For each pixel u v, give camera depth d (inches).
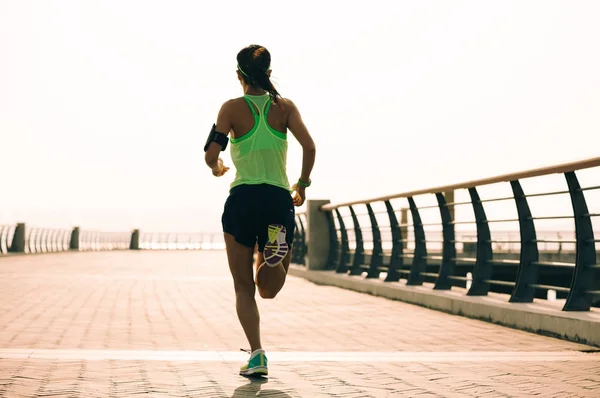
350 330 257.6
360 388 149.5
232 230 159.9
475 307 293.9
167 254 1316.4
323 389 147.9
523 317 257.3
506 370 172.9
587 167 227.9
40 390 141.6
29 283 462.6
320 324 275.7
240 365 175.8
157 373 162.7
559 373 168.7
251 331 159.6
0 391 139.7
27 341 214.2
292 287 491.8
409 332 252.4
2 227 975.0
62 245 1384.1
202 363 177.8
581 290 246.5
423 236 395.9
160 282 497.0
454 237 359.9
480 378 161.9
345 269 526.9
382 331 255.0
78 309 311.4
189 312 308.7
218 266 775.7
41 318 274.8
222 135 159.5
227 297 383.9
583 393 145.6
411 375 165.3
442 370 172.2
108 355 187.5
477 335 244.7
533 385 153.9
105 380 153.3
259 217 158.2
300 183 166.6
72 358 181.2
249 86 165.8
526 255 282.5
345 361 185.2
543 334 244.8
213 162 160.4
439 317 301.9
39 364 171.5
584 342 222.1
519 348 214.4
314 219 575.8
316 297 405.4
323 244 576.4
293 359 188.4
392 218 430.9
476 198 319.6
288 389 147.4
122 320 275.7
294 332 251.4
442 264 358.9
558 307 261.7
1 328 242.7
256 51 164.4
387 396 141.9
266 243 153.5
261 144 159.6
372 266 470.0
